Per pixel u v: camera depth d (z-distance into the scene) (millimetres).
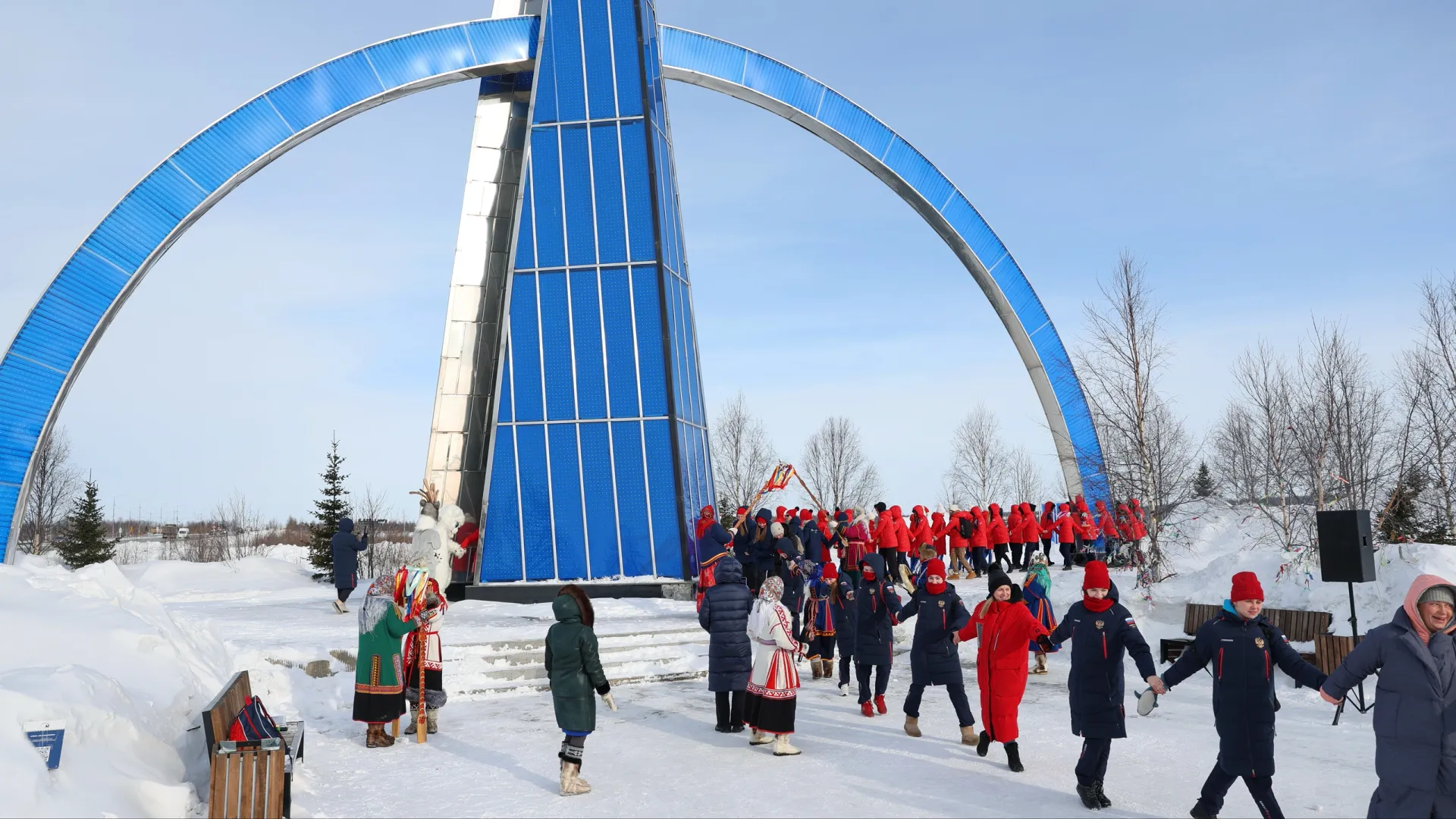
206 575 34062
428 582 9906
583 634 7793
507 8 25766
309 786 7938
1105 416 23875
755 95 28781
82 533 41844
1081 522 24688
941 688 13188
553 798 7574
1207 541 30906
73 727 6406
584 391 22203
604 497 21828
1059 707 11617
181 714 8203
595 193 22891
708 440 25719
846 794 7543
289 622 16766
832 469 55781
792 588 15453
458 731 10391
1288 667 6328
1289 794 7562
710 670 10203
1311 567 15531
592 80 23391
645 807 7285
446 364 23766
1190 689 12953
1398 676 5492
